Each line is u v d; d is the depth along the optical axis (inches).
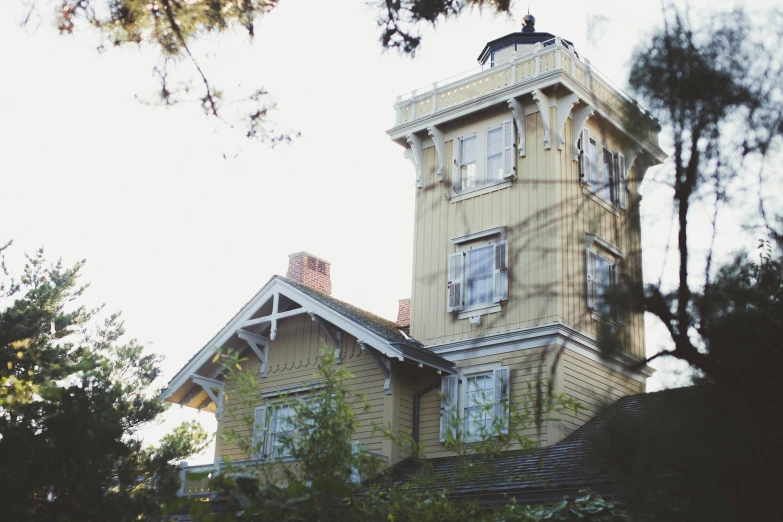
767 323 156.6
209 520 249.9
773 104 167.9
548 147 694.5
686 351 163.8
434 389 681.0
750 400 153.6
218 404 734.5
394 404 658.2
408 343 685.3
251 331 745.6
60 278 1018.7
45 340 832.3
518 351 652.1
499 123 737.0
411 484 299.9
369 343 654.5
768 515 149.1
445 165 764.6
